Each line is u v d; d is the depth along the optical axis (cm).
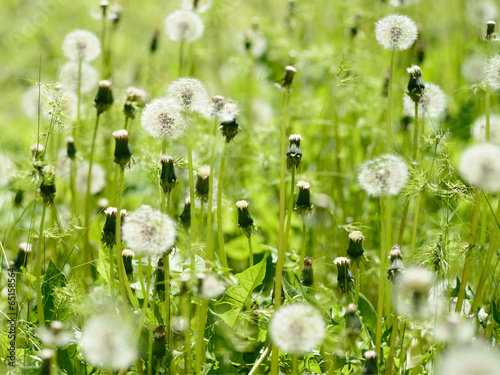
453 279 192
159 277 175
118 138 169
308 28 286
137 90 180
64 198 214
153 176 180
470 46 236
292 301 175
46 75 273
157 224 165
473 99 229
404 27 176
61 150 219
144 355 171
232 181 218
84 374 174
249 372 174
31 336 176
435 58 273
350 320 169
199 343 172
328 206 206
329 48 246
